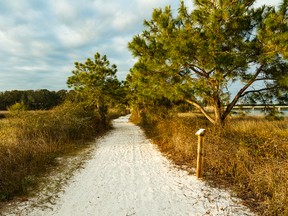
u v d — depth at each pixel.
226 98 7.00
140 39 7.03
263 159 4.57
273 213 3.34
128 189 4.57
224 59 5.95
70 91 15.59
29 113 9.88
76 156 7.31
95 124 14.42
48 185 4.71
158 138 10.46
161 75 7.16
